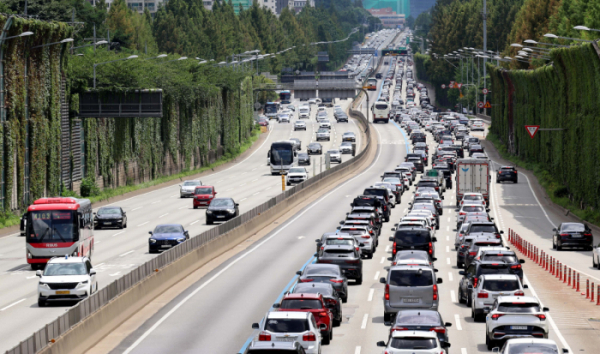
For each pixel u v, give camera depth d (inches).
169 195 7554.1
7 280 3452.3
